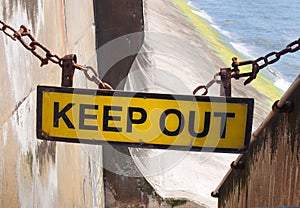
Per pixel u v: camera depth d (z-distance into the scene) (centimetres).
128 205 1022
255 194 569
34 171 490
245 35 3884
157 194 1021
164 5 3519
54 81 604
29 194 468
